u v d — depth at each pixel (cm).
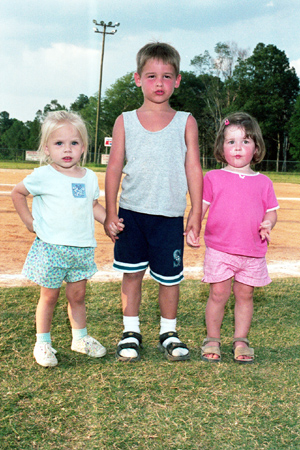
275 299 323
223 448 148
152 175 226
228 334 261
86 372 200
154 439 151
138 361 216
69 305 225
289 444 151
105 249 518
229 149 233
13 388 182
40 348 207
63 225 211
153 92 229
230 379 198
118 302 303
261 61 4528
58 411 166
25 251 489
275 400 180
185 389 186
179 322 274
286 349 235
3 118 7675
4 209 802
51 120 215
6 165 2314
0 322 255
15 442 147
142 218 229
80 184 218
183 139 233
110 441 149
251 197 228
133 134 231
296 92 4678
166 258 228
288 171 3080
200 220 232
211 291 235
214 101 4294
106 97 4869
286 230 718
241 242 225
